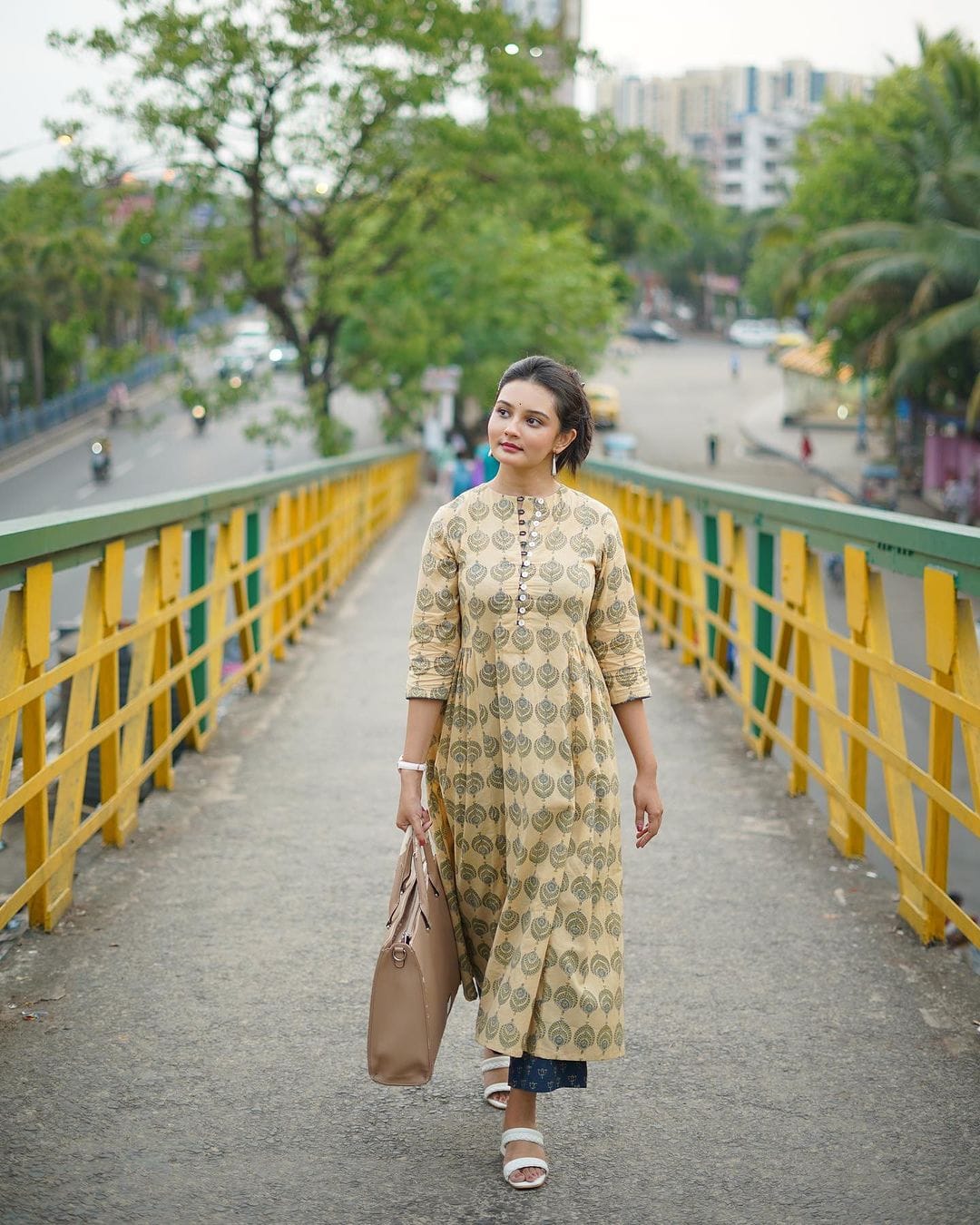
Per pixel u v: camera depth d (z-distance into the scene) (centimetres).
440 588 313
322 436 2936
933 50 3559
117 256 2745
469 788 315
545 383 306
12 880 564
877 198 3697
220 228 2852
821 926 479
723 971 439
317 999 412
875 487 3516
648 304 14012
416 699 314
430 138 2761
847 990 425
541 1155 315
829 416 5859
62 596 2205
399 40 2580
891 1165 324
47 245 2728
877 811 1270
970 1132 340
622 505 1362
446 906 316
